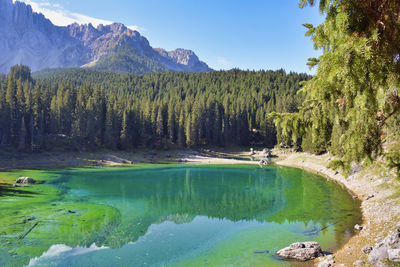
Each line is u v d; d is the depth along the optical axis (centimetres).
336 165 683
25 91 9725
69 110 9731
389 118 605
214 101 14375
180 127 11419
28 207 2744
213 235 2006
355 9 404
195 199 3350
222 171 6681
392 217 1898
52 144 8825
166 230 2139
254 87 18988
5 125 7919
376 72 406
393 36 394
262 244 1775
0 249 1703
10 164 6912
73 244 1820
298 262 1440
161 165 8319
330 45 551
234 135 13350
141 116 11262
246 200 3256
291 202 3039
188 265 1501
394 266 1080
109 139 9800
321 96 594
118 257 1619
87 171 6462
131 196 3534
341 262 1317
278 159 9869
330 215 2369
